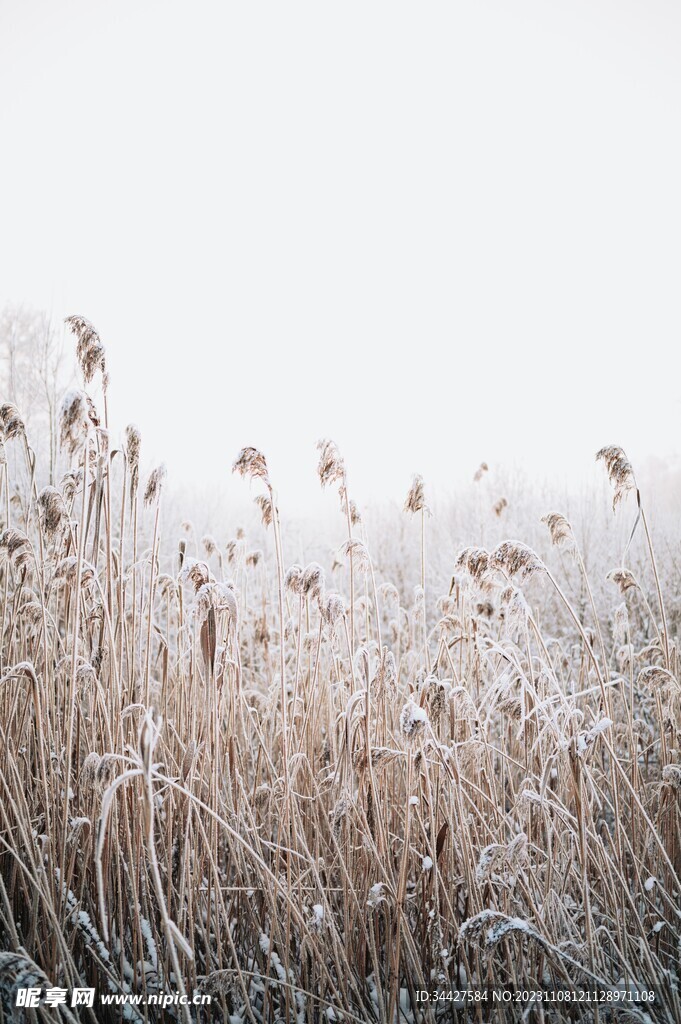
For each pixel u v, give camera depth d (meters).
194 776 2.50
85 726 2.72
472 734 2.67
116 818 2.14
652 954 2.45
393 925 2.37
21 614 2.71
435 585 7.46
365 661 2.25
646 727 3.60
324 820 2.81
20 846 2.41
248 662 4.34
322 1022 2.15
